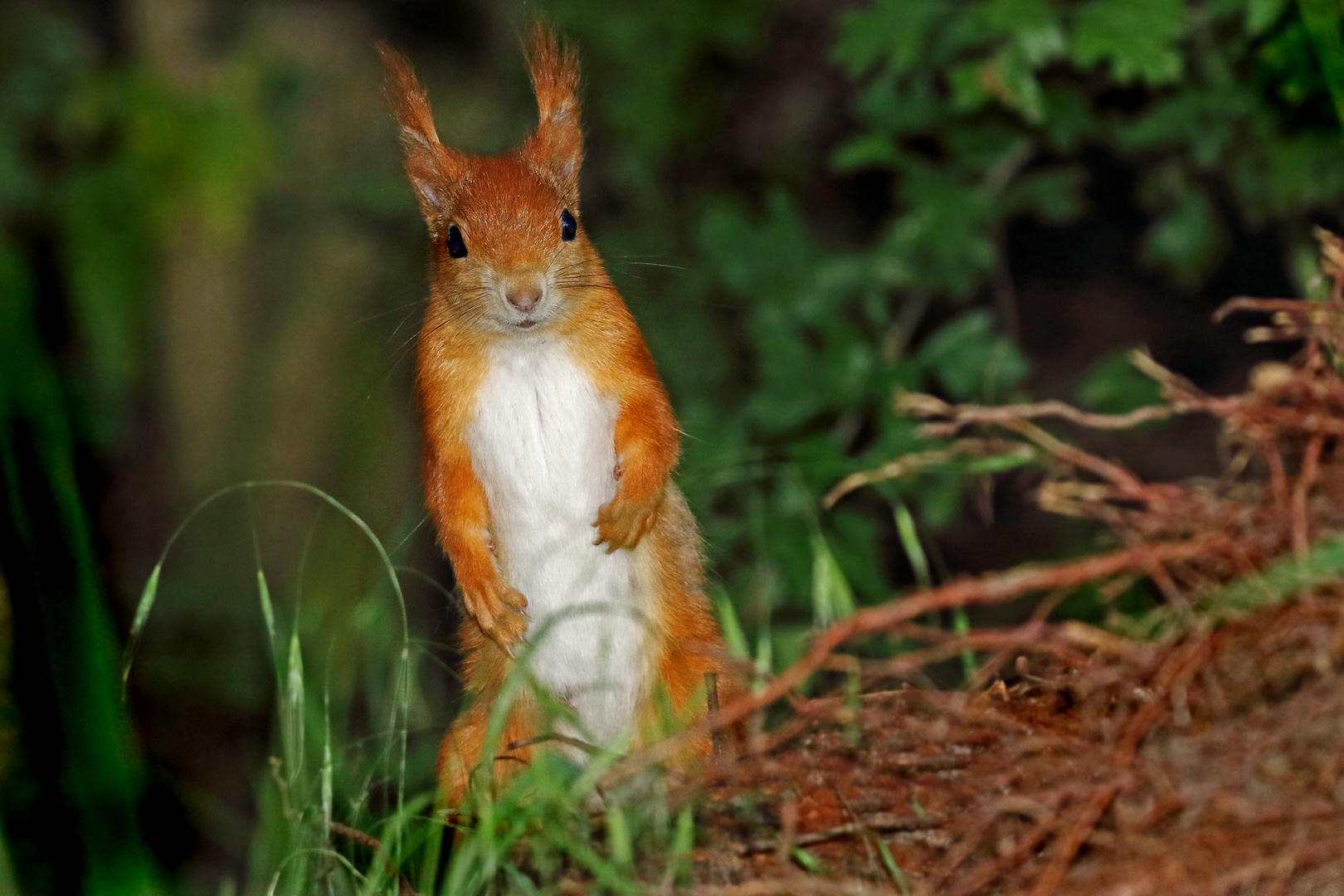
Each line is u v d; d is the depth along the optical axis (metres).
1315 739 5.20
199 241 14.44
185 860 10.17
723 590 8.12
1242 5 9.10
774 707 8.31
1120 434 13.17
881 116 10.45
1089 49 8.73
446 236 7.54
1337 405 6.36
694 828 5.91
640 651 7.50
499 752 7.26
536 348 7.39
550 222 7.37
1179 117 9.79
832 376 10.25
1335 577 5.61
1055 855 5.11
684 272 13.48
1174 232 10.73
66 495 6.09
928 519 9.79
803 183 16.56
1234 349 13.95
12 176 14.23
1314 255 9.68
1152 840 5.04
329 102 14.60
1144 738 5.48
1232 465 6.73
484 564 7.34
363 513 13.13
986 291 14.50
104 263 14.02
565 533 7.46
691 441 10.50
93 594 6.04
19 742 6.60
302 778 6.93
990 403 10.02
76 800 5.86
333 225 14.77
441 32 15.87
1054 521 12.68
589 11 14.43
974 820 5.45
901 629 5.81
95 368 14.84
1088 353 14.27
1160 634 6.48
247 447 14.44
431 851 5.98
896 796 5.81
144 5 14.15
